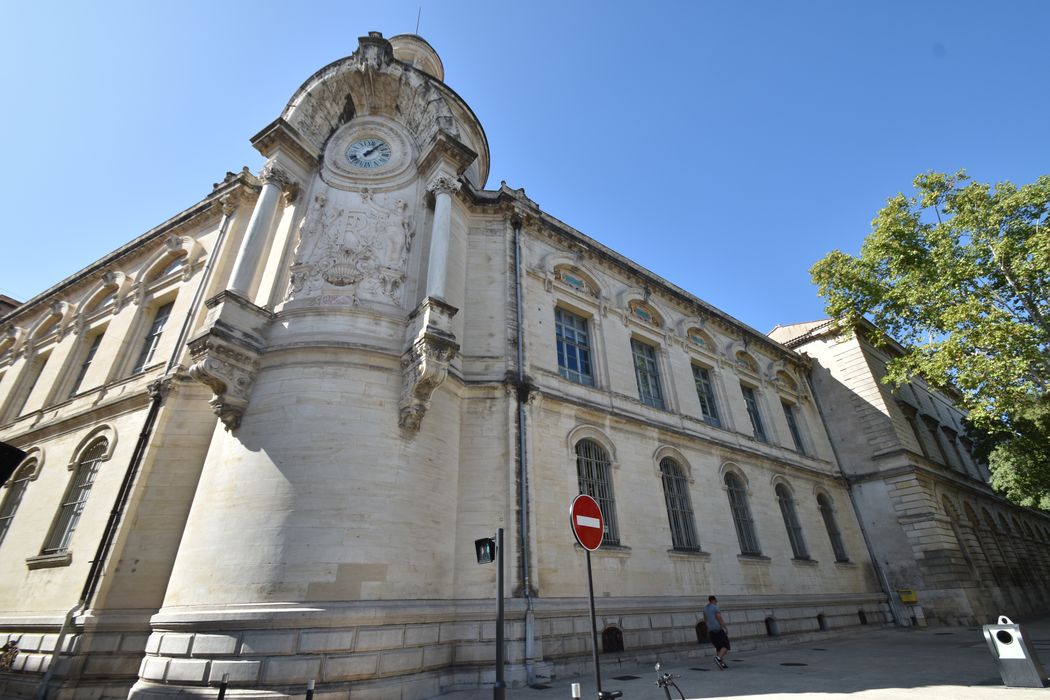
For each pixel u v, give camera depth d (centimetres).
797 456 2512
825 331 3039
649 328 2173
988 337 1678
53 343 2245
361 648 962
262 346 1277
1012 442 2358
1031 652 809
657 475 1745
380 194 1617
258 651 918
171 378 1446
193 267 1867
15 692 1182
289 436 1127
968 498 3023
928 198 1978
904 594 2336
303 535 1022
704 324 2502
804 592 1992
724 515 1884
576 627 1268
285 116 1697
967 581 2316
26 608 1362
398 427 1209
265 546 1015
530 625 1164
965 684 875
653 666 1330
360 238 1492
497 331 1583
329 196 1585
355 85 1803
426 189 1617
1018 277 1719
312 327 1288
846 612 2112
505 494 1313
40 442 1802
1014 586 2841
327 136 1767
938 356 1831
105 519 1366
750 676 1104
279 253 1502
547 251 1947
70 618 1180
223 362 1197
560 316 1911
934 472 2719
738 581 1762
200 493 1157
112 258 2220
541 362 1664
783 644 1734
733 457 2089
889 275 2144
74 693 1098
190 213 2012
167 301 1953
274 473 1089
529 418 1459
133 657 1148
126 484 1321
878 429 2689
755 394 2575
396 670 988
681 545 1705
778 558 1984
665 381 2102
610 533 1529
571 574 1345
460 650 1125
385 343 1306
